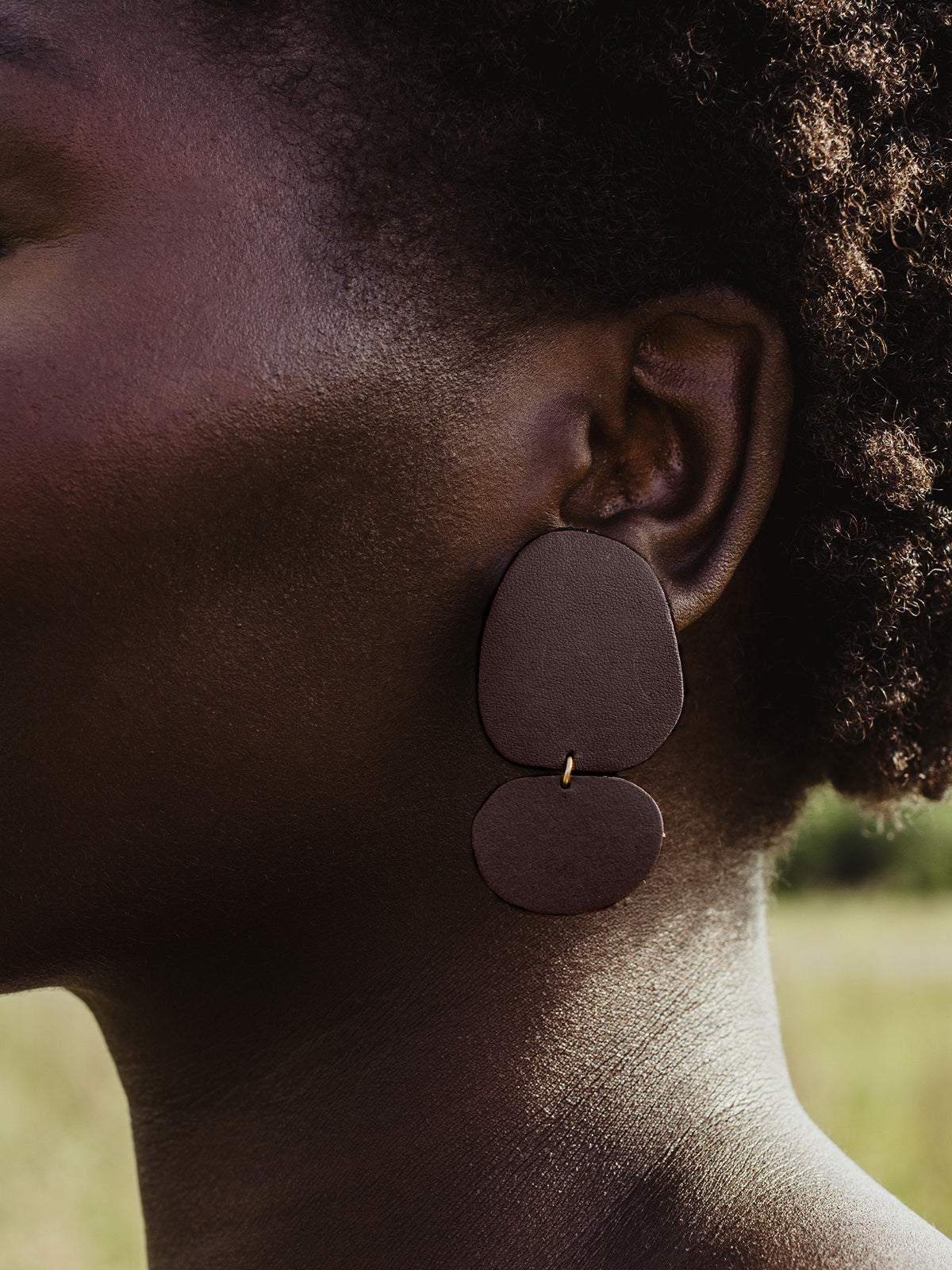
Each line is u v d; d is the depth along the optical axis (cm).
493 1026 39
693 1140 39
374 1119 39
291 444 36
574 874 37
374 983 39
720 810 41
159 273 36
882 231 39
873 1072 167
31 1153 164
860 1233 37
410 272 37
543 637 37
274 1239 39
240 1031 40
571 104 38
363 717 37
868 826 48
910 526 40
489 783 39
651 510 39
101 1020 43
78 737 36
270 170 37
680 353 39
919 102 39
